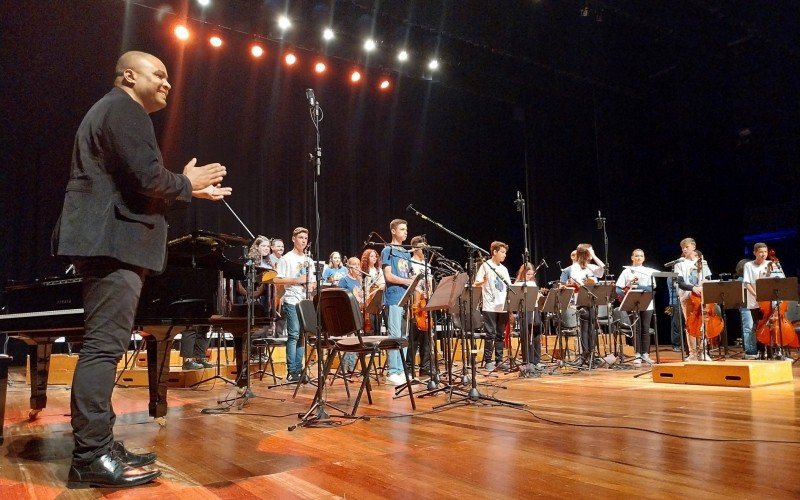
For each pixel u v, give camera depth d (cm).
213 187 260
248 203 998
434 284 547
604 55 1105
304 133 1074
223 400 445
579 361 748
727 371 464
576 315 734
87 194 222
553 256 1233
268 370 740
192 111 944
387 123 1191
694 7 976
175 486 212
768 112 1098
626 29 1061
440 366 697
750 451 238
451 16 906
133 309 233
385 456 248
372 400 432
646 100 1245
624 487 193
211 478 221
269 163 1027
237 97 998
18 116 808
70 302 296
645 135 1266
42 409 404
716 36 1053
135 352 661
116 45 873
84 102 850
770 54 1083
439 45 1013
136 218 229
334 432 306
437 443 271
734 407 355
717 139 1120
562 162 1263
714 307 663
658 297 1255
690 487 191
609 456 235
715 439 262
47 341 388
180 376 573
